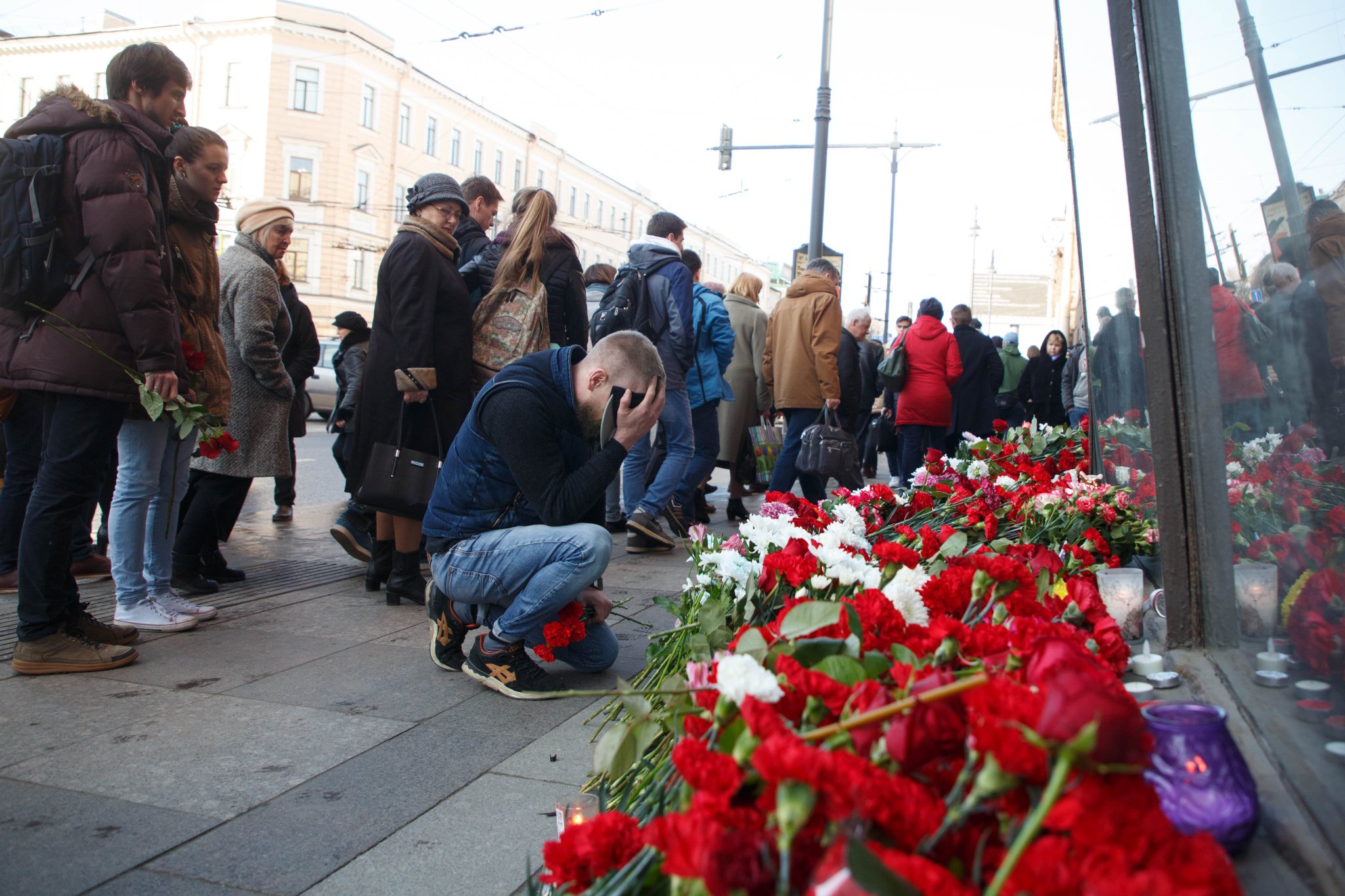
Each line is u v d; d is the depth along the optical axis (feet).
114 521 13.19
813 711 4.02
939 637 4.67
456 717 10.39
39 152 10.86
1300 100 5.93
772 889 3.06
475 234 19.02
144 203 11.29
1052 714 2.91
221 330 16.14
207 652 12.58
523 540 10.86
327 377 68.54
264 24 132.77
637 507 20.40
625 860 3.95
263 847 7.48
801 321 23.76
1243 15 6.43
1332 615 5.09
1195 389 6.56
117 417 11.60
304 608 15.14
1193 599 6.47
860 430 38.27
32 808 8.05
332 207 137.18
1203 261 6.72
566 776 8.89
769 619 7.01
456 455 11.29
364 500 14.71
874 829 3.27
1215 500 6.44
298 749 9.45
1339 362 5.48
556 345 18.38
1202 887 2.76
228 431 15.94
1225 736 4.01
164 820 7.89
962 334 31.32
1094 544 8.91
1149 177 7.08
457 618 11.77
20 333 11.21
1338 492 5.28
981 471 14.99
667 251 20.44
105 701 10.65
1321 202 5.74
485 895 6.82
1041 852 2.80
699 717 4.61
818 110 44.45
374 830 7.79
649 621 14.65
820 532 9.48
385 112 142.82
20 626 11.51
